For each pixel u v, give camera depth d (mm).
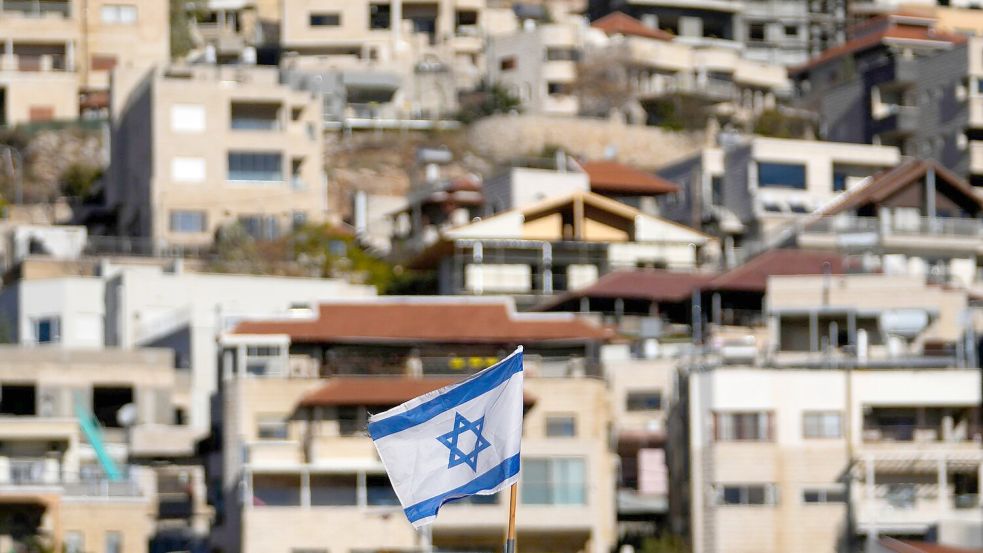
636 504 112938
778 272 135000
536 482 104062
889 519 106812
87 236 173000
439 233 162000
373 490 103062
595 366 109688
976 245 152125
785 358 116875
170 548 115312
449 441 37812
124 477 115250
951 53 194125
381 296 152500
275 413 105688
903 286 123875
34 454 115812
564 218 154375
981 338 120438
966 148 189875
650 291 135500
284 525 101562
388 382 106750
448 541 103062
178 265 147375
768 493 107000
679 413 112312
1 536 106938
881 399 108500
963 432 109062
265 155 172750
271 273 155500
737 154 174000
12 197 192375
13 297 149250
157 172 170375
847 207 154500
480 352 110250
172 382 127438
